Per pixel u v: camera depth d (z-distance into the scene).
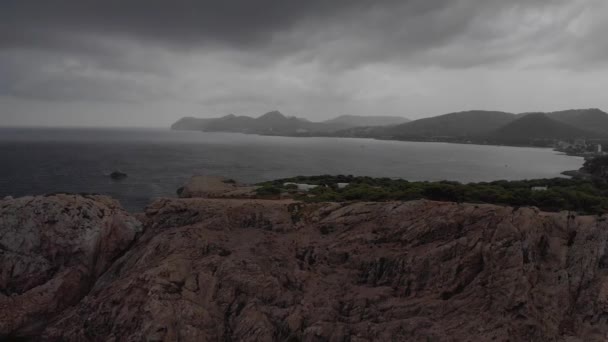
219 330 25.02
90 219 34.41
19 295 29.67
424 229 29.09
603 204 35.19
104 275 32.25
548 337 21.30
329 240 31.00
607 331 20.97
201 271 27.81
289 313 25.25
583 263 24.06
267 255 29.50
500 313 22.55
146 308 24.77
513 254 24.55
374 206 33.34
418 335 23.00
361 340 23.45
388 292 26.14
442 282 25.61
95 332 25.52
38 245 32.09
